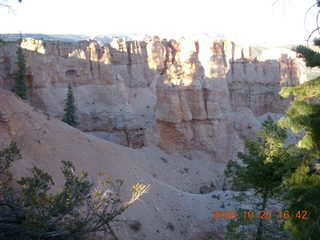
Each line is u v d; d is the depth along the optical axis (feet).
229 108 187.52
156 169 110.11
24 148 65.41
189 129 125.70
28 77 148.15
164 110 123.95
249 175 52.54
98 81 167.94
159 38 222.28
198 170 121.08
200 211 79.30
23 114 72.64
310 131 36.11
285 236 48.75
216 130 130.00
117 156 90.58
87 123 154.92
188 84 126.11
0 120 64.59
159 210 75.41
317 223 29.43
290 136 119.34
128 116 161.68
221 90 187.01
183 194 85.71
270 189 52.54
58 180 64.44
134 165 91.76
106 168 80.28
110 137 154.30
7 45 148.05
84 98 162.40
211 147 128.16
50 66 156.15
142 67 212.02
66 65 161.68
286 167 41.06
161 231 69.36
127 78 201.77
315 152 37.65
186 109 124.57
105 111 159.74
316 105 36.42
